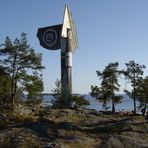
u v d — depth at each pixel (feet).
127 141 105.50
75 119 145.69
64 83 240.73
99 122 135.44
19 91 208.54
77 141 104.27
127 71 237.66
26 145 81.61
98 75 240.32
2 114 148.66
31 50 201.05
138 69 236.22
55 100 238.89
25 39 199.62
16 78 196.75
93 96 239.91
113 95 235.20
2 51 196.34
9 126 128.47
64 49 245.45
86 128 121.80
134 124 126.72
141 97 232.53
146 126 124.57
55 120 136.87
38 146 87.30
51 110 175.32
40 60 201.46
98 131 119.65
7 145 77.56
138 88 234.38
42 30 252.21
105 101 239.09
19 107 187.42
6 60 197.26
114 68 237.25
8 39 197.57
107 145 102.12
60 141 102.78
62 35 245.24
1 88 205.67
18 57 198.29
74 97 237.25
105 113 209.15
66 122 127.95
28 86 199.72
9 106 185.06
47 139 104.32
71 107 229.45
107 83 236.02
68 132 114.32
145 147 101.04
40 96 255.09
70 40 247.50
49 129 115.24
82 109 219.82
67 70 242.99
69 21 251.60
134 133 115.14
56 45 248.32
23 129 114.73
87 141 105.29
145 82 234.17
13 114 161.27
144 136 113.29
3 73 196.85
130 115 203.10
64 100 236.22
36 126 120.26
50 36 249.96
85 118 152.15
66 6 250.78
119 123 129.59
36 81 202.28
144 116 191.93
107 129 121.29
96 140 107.86
